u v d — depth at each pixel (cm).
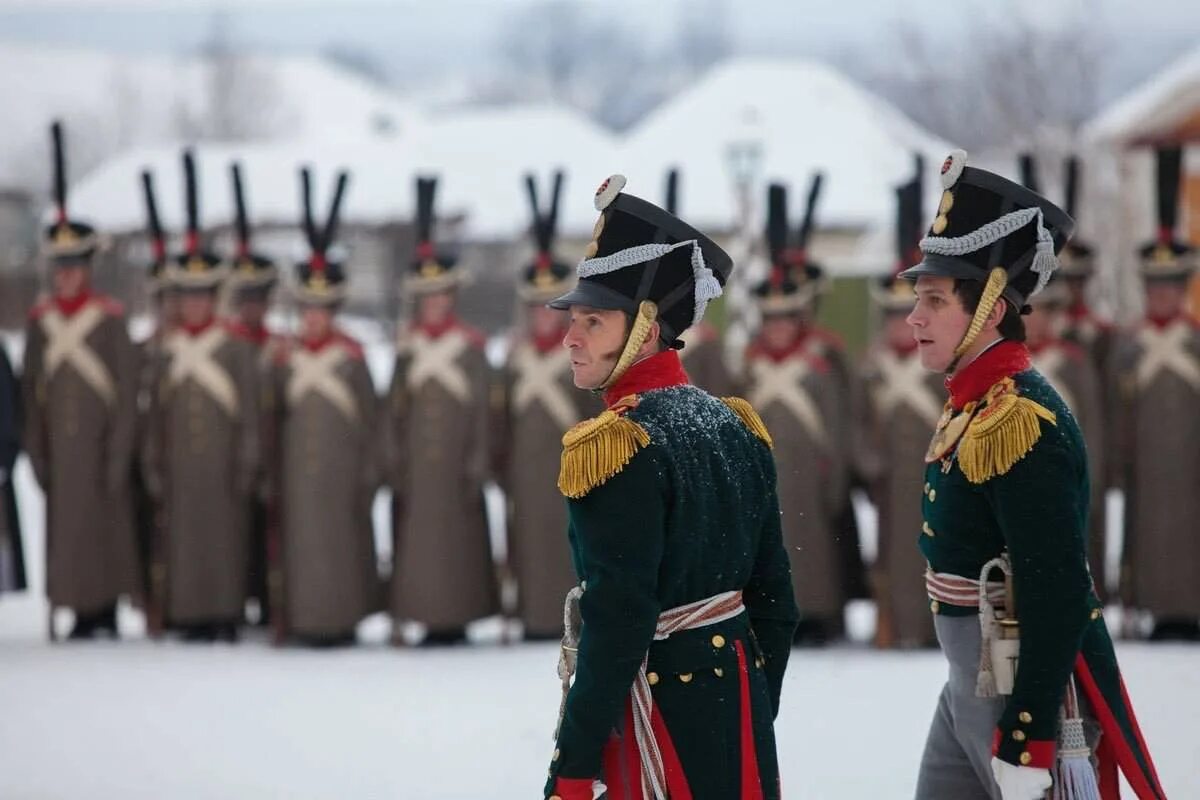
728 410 860
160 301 2330
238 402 2238
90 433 2233
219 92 9075
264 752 1518
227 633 2261
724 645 814
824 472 2181
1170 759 1400
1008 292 874
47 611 2408
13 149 7862
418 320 2248
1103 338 2292
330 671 1962
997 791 860
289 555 2192
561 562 2197
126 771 1452
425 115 9138
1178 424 2134
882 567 2150
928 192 6178
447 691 1808
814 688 1795
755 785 803
